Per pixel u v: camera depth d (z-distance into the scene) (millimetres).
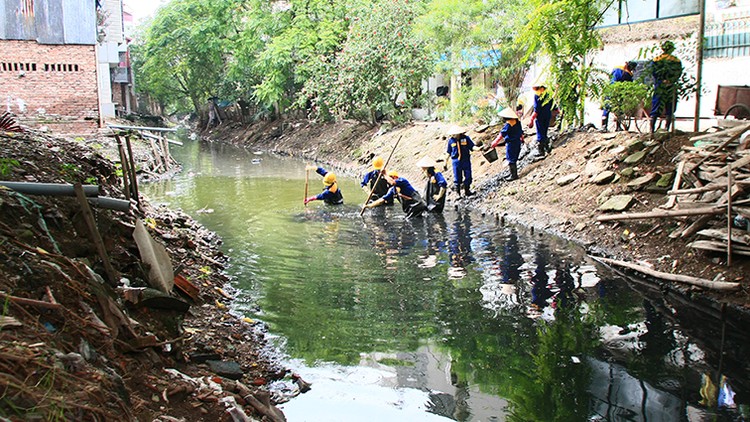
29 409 3707
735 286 8562
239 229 13461
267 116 39875
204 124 51500
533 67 21562
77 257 6258
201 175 22344
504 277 9984
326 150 28531
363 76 26094
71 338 4785
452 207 15766
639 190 12016
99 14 28125
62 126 22297
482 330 7945
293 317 8336
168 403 4898
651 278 9703
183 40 43000
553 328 7984
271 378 6598
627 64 15430
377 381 6621
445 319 8305
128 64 49625
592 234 11711
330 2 32531
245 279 9914
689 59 14406
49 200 6727
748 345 7402
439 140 20891
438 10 20688
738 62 15898
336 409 6031
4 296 4570
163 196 17609
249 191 18531
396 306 8766
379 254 11414
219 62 43000
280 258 11148
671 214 9953
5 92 21938
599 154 14133
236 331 7531
